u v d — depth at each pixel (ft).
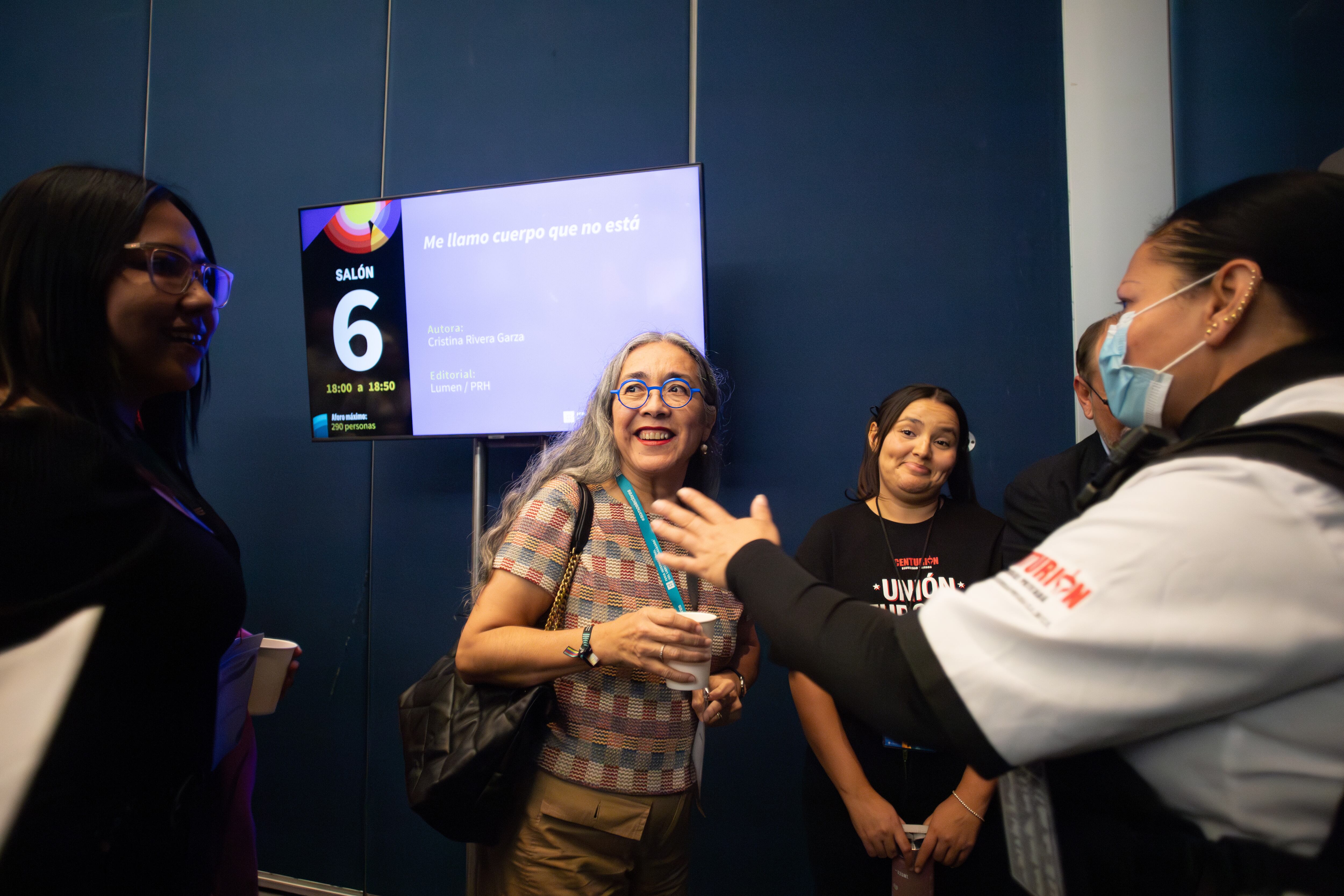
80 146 9.02
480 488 7.11
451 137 8.05
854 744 4.96
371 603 7.85
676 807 4.17
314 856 7.66
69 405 2.59
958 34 7.07
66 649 2.22
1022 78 6.95
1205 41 6.44
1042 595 1.87
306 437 8.19
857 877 4.90
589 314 6.66
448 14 8.16
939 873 4.76
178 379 3.13
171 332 3.00
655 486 4.66
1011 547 5.01
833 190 7.22
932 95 7.09
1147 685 1.72
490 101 7.99
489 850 4.15
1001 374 6.84
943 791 4.76
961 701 1.87
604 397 4.76
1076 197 6.78
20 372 2.53
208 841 3.08
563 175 7.77
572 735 3.99
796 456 7.13
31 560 2.25
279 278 8.38
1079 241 6.75
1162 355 2.27
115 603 2.42
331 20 8.46
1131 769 1.98
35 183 2.69
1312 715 1.71
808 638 2.25
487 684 3.95
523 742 3.80
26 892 2.13
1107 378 2.46
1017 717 1.81
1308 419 1.80
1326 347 2.03
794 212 7.27
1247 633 1.65
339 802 7.66
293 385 8.26
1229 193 2.25
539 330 6.76
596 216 6.65
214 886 3.33
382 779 7.59
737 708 4.39
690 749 4.36
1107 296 6.61
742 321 7.32
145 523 2.59
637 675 4.10
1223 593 1.68
